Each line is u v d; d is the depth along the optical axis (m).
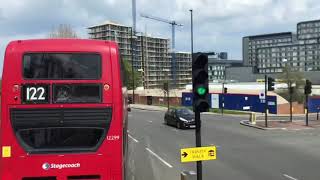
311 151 24.25
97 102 10.30
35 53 10.27
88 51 10.35
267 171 18.31
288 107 64.88
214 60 184.50
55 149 10.23
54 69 10.27
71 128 10.26
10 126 10.14
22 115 10.15
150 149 25.08
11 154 10.12
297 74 97.69
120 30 121.56
